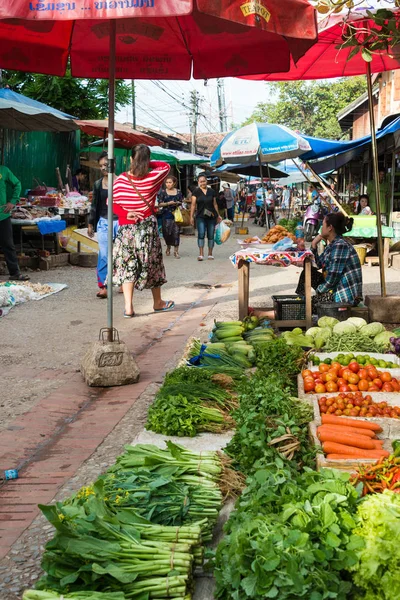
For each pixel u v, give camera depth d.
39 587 2.79
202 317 8.88
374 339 6.59
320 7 5.22
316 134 50.34
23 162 19.27
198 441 4.51
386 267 14.42
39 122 15.73
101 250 10.39
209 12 4.02
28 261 14.36
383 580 2.65
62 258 15.16
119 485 3.48
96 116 23.86
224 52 7.02
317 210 21.77
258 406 4.48
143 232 8.62
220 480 3.68
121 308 9.75
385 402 4.72
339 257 7.55
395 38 5.27
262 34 6.72
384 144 18.59
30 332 8.27
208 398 5.06
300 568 2.61
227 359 6.11
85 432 4.97
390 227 15.48
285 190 46.94
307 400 4.86
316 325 7.68
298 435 4.07
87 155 24.47
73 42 7.07
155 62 7.26
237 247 21.05
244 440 3.85
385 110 23.31
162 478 3.49
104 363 6.07
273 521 2.86
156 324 8.62
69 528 2.86
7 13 4.05
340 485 3.01
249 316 7.66
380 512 2.77
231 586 2.74
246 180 46.41
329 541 2.71
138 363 6.87
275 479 3.20
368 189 18.56
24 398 5.84
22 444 4.80
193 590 2.92
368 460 3.75
